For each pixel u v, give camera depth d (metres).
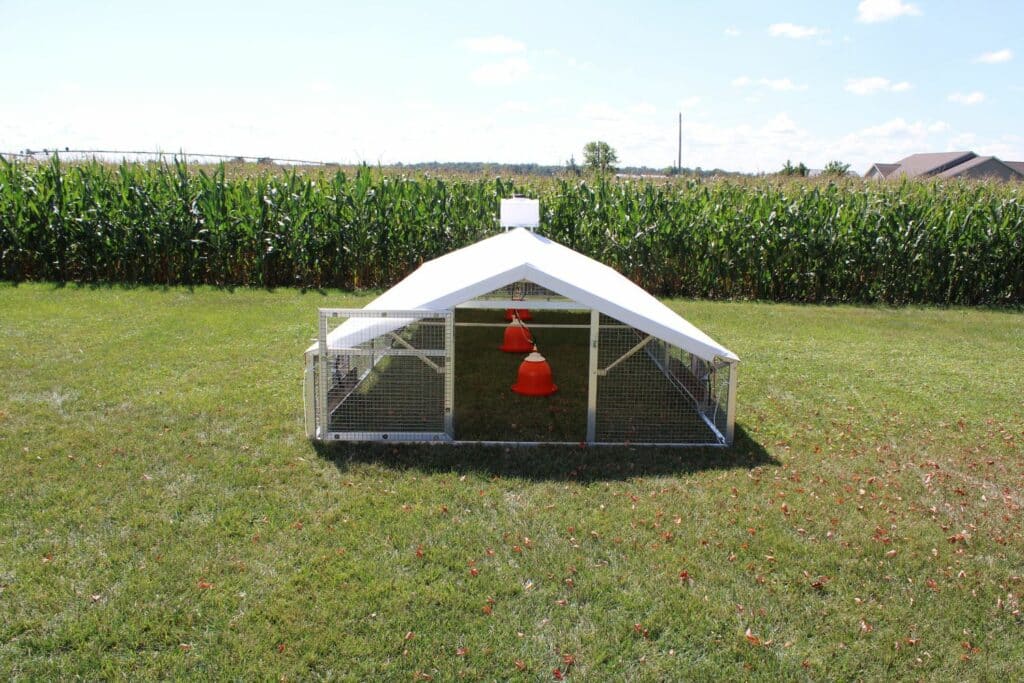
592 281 5.94
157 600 3.42
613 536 4.15
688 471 5.14
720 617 3.44
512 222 8.45
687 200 13.84
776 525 4.36
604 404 6.52
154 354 7.70
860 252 13.37
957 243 13.38
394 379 5.86
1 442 5.21
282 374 7.12
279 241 12.98
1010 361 8.77
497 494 4.64
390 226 13.28
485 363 8.10
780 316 11.53
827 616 3.49
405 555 3.88
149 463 4.95
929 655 3.22
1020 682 3.07
